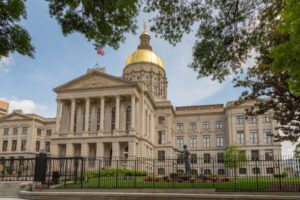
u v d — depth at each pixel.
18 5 10.40
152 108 79.69
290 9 9.81
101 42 12.67
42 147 93.31
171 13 14.73
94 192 19.75
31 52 11.70
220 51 16.28
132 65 91.62
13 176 31.20
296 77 11.02
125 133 63.56
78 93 68.06
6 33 10.94
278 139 23.67
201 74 16.97
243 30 15.84
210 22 15.55
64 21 11.68
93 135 64.62
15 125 91.69
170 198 17.92
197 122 90.00
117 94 65.62
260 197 16.92
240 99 23.38
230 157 66.19
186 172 27.69
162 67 94.56
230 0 14.93
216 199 17.42
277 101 22.23
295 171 22.61
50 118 96.06
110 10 11.55
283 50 10.61
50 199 19.81
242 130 80.50
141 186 22.14
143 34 99.62
